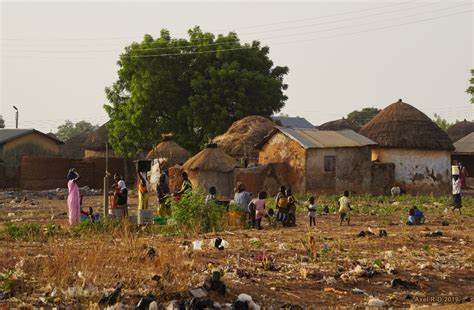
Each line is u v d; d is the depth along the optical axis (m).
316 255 15.84
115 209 23.56
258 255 15.73
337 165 40.28
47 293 11.11
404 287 13.20
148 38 58.47
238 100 56.16
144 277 12.24
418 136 46.06
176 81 57.94
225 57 57.31
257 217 22.56
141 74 57.09
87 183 54.94
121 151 57.75
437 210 30.83
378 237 19.89
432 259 16.16
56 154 62.34
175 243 17.67
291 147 40.19
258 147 42.44
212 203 22.11
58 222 25.27
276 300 11.65
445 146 46.50
